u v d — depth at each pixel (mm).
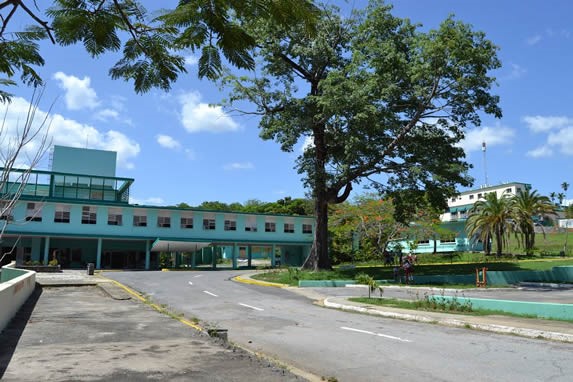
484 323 11938
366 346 9664
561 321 12312
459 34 26594
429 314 13898
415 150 30922
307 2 3193
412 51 28828
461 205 91938
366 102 27297
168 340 8883
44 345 8273
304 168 32750
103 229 44656
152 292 21906
